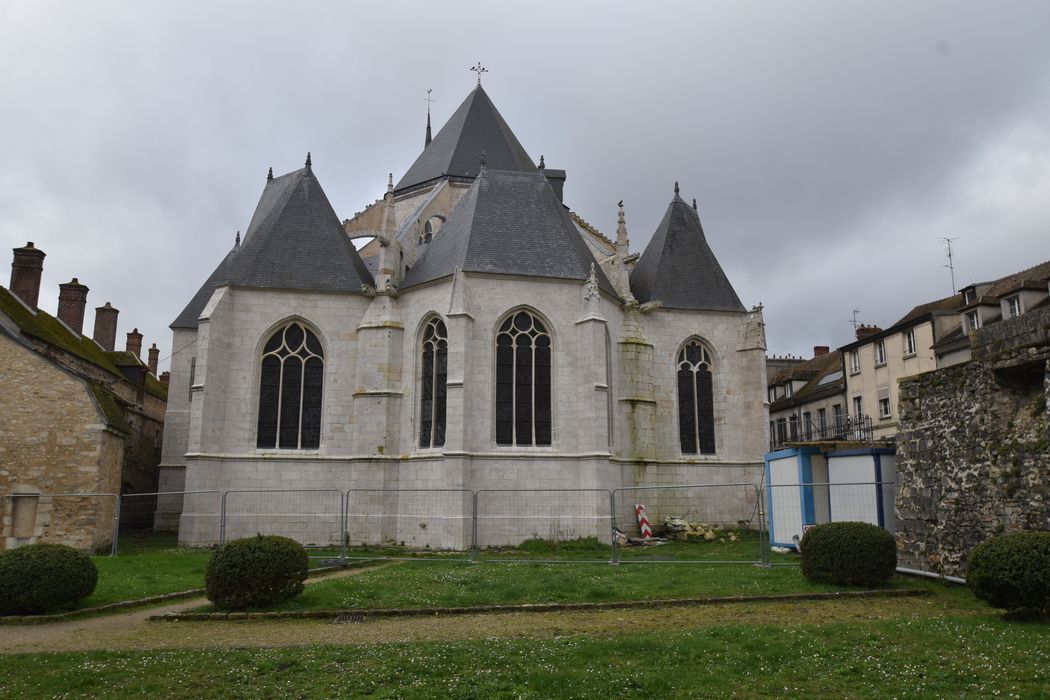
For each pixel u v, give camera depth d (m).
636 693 9.22
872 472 22.72
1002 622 12.74
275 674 10.28
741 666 10.30
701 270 37.88
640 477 33.56
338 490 29.45
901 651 10.82
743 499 35.12
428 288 32.09
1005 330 16.58
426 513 29.81
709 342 36.69
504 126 49.47
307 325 32.91
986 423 16.84
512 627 13.54
